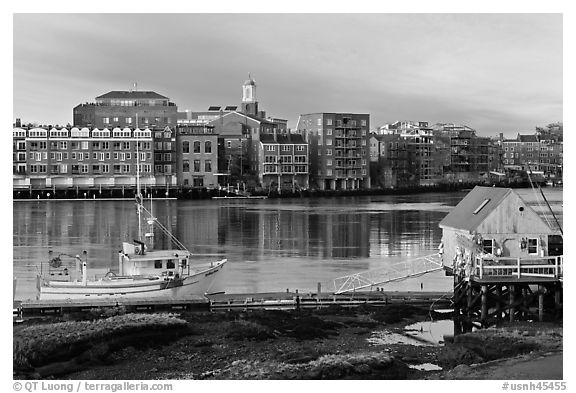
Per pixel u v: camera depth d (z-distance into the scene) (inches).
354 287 2588.6
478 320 2068.2
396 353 1768.0
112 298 2199.8
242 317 2052.2
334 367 1614.2
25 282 2765.7
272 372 1598.2
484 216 2209.6
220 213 6053.2
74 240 4106.8
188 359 1699.1
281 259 3432.6
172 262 2362.2
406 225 5039.4
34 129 7859.3
